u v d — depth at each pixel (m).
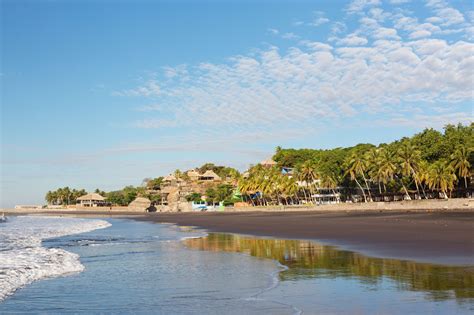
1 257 23.42
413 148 90.75
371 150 104.81
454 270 15.39
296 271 17.09
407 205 80.31
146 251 27.27
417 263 17.36
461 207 71.12
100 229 58.03
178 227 59.53
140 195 195.50
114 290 14.68
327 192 133.50
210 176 197.25
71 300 13.29
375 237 30.12
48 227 65.94
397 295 11.99
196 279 16.38
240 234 41.44
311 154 165.12
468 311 10.08
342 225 46.34
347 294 12.49
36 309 12.27
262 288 14.13
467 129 91.38
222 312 11.36
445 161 85.00
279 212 104.94
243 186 141.00
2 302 13.12
